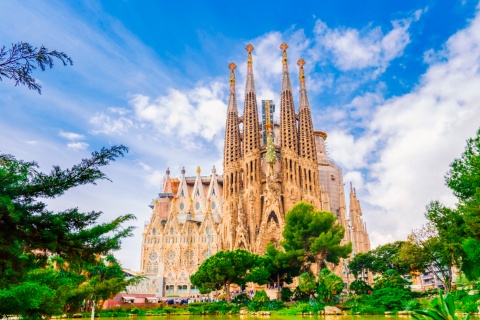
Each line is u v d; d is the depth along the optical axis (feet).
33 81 36.24
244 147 524.11
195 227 545.03
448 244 151.74
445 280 208.44
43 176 43.60
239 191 510.17
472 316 145.79
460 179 122.01
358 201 609.42
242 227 467.11
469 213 106.83
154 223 544.62
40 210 45.24
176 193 631.15
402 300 209.67
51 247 44.42
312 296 262.47
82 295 142.31
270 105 584.40
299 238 304.30
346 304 230.07
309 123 542.16
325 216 310.24
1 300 45.96
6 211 41.14
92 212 47.09
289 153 507.30
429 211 140.05
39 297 47.52
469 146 123.65
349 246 300.20
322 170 585.63
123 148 45.11
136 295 357.61
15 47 34.76
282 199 491.31
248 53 589.73
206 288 273.54
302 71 573.33
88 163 43.83
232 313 248.11
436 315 47.14
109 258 186.19
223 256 269.03
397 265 265.75
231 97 573.74
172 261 523.29
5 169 42.34
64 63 37.09
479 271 118.11
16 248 49.80
